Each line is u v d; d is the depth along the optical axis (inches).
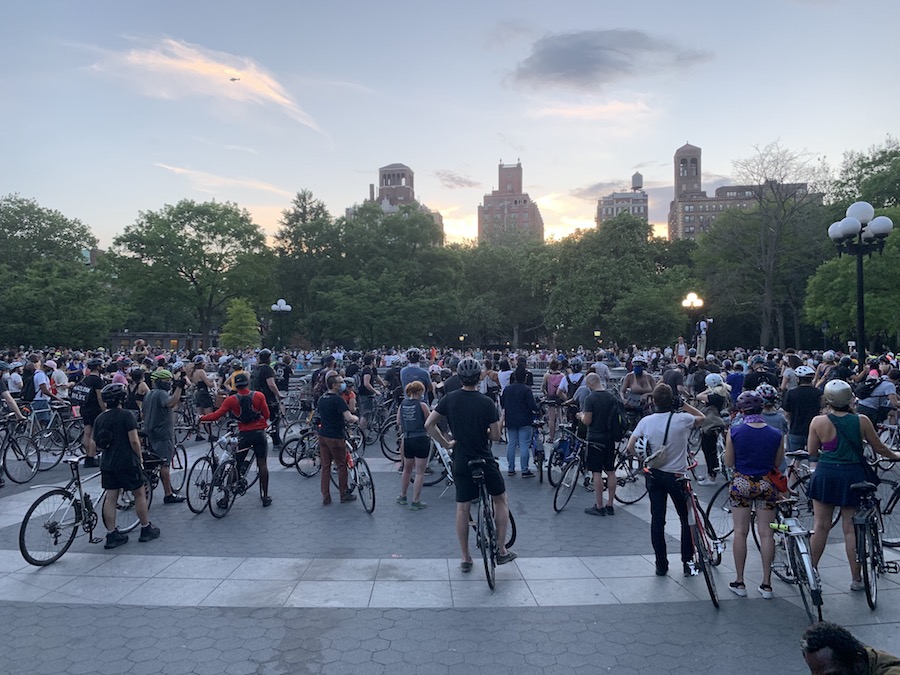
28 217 2351.1
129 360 757.3
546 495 361.1
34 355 520.4
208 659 169.3
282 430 595.2
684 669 163.8
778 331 2116.1
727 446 216.5
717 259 1941.4
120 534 266.1
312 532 285.3
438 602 206.1
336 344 2102.6
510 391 409.4
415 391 324.2
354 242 2176.4
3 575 230.8
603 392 318.0
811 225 1733.5
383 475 414.6
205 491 316.5
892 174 1674.5
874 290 1358.3
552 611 199.3
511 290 2655.0
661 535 228.1
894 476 370.0
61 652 173.2
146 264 1984.5
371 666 165.5
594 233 1840.6
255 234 2079.2
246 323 1899.6
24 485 388.8
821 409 336.5
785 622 191.2
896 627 187.2
